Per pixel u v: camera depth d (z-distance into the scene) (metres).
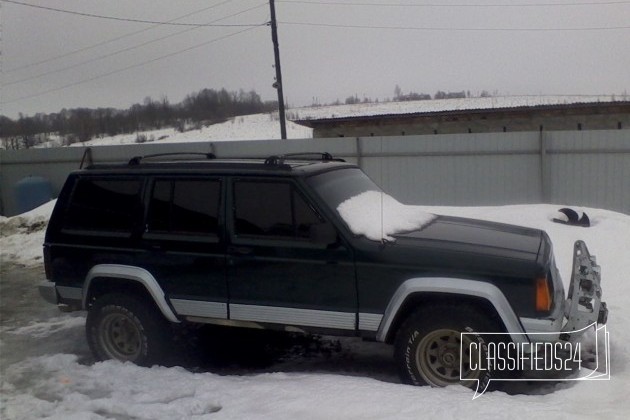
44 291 6.20
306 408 4.43
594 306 5.09
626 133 14.12
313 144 17.23
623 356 5.59
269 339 6.89
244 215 5.46
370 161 16.73
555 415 4.09
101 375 5.47
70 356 6.09
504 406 4.27
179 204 5.71
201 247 5.53
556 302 5.01
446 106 37.12
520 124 24.00
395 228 5.35
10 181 20.33
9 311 8.80
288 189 5.37
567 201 14.85
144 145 18.66
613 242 9.27
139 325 5.80
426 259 4.93
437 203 16.20
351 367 6.01
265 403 4.59
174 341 6.30
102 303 5.91
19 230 15.35
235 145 17.81
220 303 5.50
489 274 4.81
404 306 5.05
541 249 5.13
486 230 5.66
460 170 15.84
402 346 5.01
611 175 14.38
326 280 5.16
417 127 25.42
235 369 6.02
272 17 26.17
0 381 5.54
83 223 6.08
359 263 5.05
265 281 5.34
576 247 5.30
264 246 5.33
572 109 23.19
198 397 4.83
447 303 4.94
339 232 5.13
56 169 19.70
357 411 4.32
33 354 6.63
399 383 5.35
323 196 5.30
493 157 15.49
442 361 4.96
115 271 5.79
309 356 6.37
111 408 4.69
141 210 5.80
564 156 14.76
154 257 5.70
